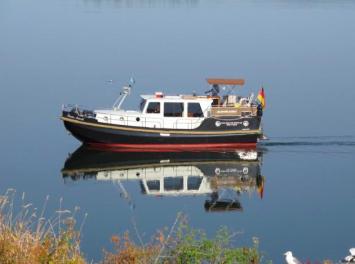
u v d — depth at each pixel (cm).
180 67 10031
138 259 1902
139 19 16662
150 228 4294
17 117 7088
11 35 13188
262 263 2756
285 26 15162
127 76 9238
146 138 6266
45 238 1723
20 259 1645
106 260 1959
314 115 7325
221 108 6353
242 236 4225
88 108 7450
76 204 4772
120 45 12194
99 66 9981
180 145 6300
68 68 9775
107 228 4222
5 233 1694
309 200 4994
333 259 3809
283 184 5419
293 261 2541
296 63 10444
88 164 5841
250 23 15800
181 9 19412
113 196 5041
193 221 4522
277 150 6312
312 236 4228
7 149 6078
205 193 5234
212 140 6322
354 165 5875
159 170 5834
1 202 2259
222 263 1908
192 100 6322
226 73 9606
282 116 7288
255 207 4853
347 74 9606
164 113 6306
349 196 5088
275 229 4356
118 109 6488
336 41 12862
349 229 4359
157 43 12519
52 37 13012
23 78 8994
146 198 5034
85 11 18312
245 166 5934
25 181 5269
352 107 7694
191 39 13138
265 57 11000
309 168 5803
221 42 12706
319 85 8856
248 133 6347
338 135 6650
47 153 6012
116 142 6259
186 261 1886
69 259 1694
